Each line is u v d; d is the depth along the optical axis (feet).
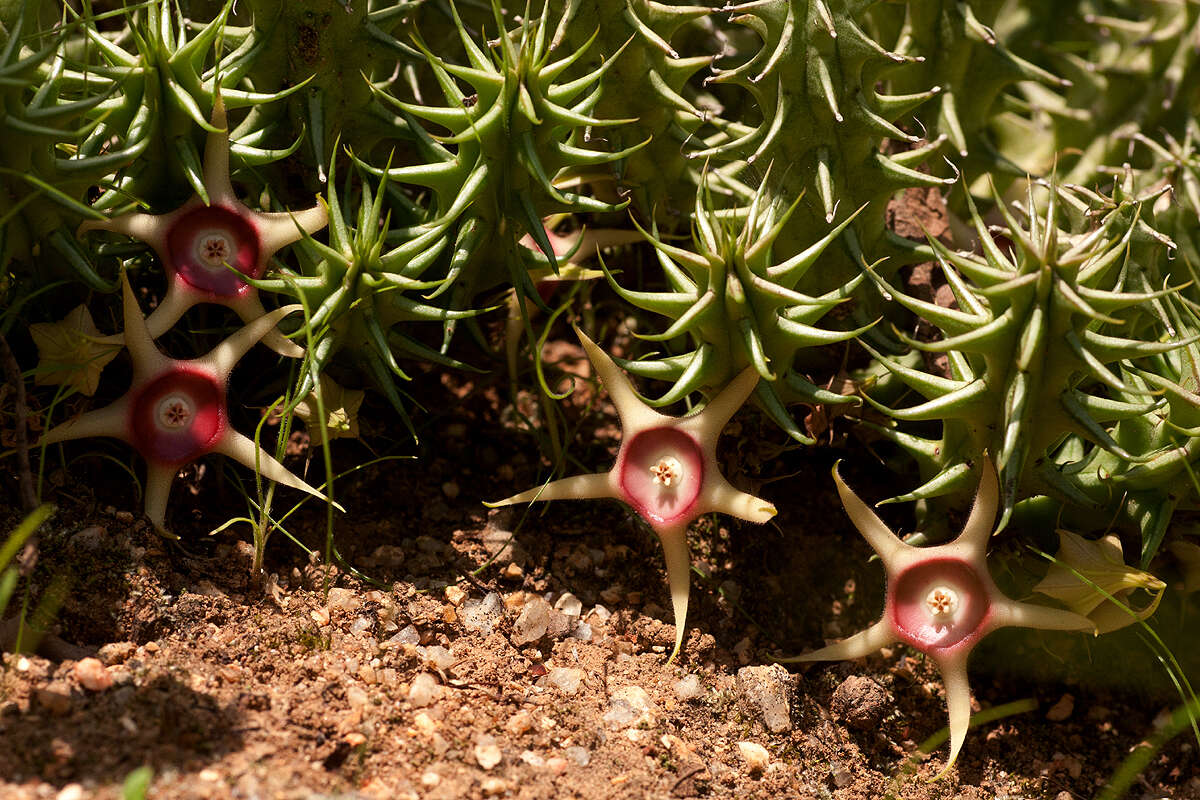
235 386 1.21
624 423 1.14
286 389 1.17
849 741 1.17
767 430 1.19
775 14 1.15
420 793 1.06
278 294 1.17
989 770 1.18
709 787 1.10
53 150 1.10
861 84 1.16
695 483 1.14
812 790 1.13
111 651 1.09
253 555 1.15
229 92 1.13
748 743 1.14
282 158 1.17
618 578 1.21
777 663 1.18
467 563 1.20
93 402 1.17
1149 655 1.21
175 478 1.18
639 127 1.21
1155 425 1.14
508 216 1.16
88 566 1.12
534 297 1.18
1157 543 1.13
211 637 1.11
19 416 1.09
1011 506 1.09
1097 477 1.15
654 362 1.14
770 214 1.14
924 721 1.19
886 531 1.13
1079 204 1.21
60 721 1.04
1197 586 1.17
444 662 1.14
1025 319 1.07
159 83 1.11
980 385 1.10
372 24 1.17
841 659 1.15
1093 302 1.08
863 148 1.16
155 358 1.13
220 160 1.13
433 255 1.14
